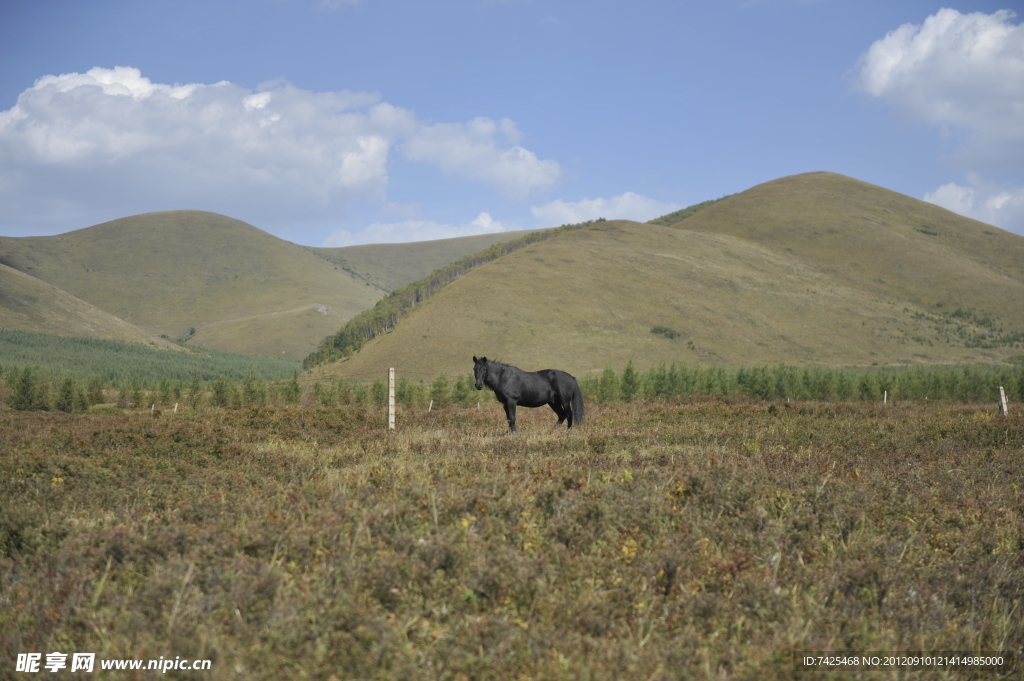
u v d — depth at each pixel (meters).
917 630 5.23
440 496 7.55
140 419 15.20
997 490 8.90
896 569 6.16
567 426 17.50
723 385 50.53
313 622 4.85
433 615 5.15
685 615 5.25
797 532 6.91
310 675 4.26
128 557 6.00
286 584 5.45
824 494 8.05
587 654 4.61
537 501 7.62
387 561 5.77
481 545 6.27
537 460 10.16
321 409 19.75
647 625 5.09
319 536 6.27
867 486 8.60
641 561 6.08
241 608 5.09
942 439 14.29
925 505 8.01
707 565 6.06
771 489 8.12
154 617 4.94
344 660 4.37
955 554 6.61
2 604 5.31
